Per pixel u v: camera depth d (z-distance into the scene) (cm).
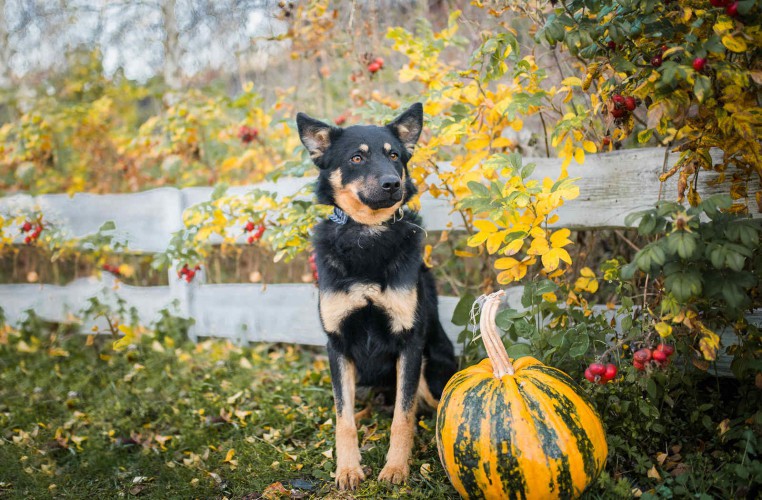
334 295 320
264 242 452
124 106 756
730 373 324
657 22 256
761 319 311
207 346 496
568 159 311
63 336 537
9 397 424
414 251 329
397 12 528
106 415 391
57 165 746
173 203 502
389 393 372
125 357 475
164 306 516
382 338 326
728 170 310
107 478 317
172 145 596
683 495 254
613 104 276
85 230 543
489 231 294
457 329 421
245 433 358
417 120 348
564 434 237
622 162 341
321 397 401
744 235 229
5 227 573
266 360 471
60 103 734
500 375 257
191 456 332
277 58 636
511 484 238
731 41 225
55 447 354
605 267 305
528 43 417
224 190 441
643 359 258
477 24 398
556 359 312
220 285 502
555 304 317
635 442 285
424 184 382
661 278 334
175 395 416
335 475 302
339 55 536
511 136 441
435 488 283
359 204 322
